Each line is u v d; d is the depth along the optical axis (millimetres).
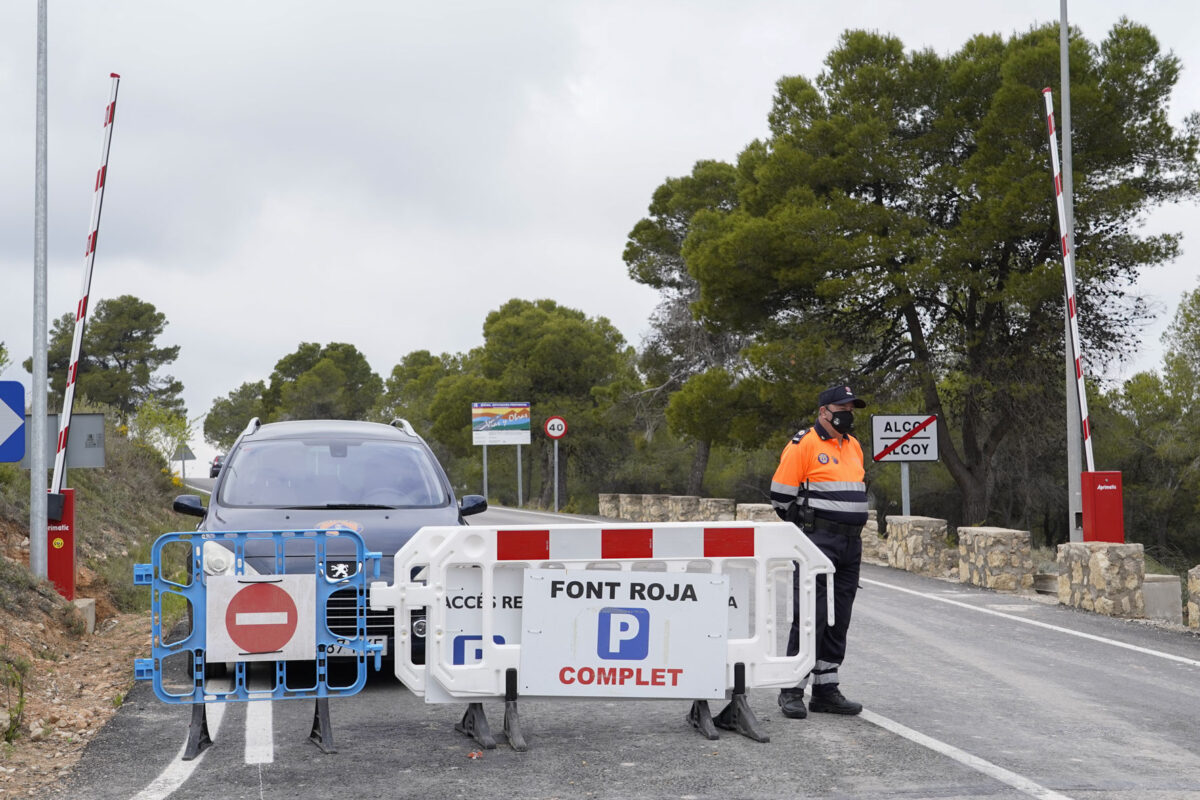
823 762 6195
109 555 15359
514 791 5664
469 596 6789
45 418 11102
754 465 48531
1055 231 25938
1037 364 27000
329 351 97438
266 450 9734
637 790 5672
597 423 53812
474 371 70562
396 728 7109
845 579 7453
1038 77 25875
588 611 6777
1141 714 7449
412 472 9688
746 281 28562
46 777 5945
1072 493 19266
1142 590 12516
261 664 9164
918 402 29438
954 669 9148
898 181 28078
